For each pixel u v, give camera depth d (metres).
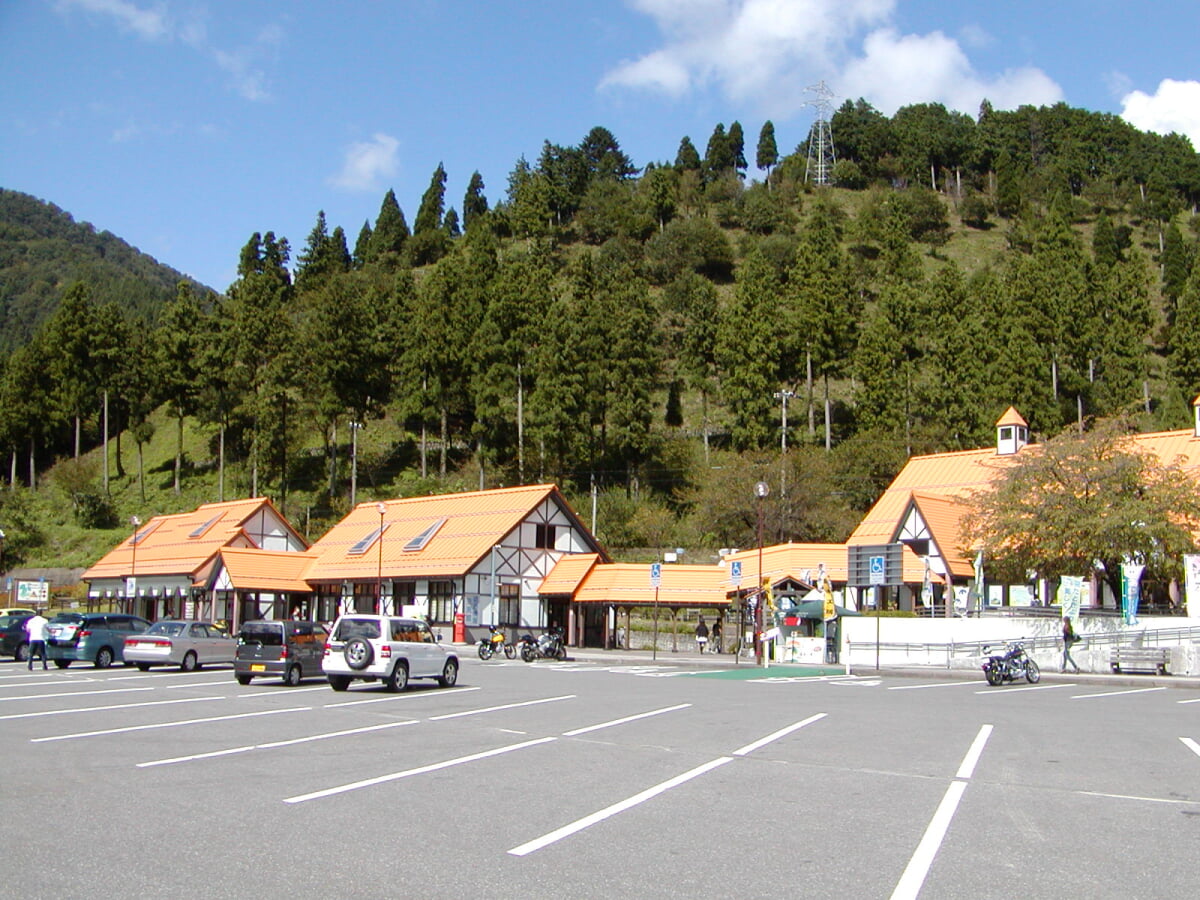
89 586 72.88
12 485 99.25
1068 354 83.12
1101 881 8.62
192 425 111.94
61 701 22.86
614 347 83.31
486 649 45.56
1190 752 16.39
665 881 8.45
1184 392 83.00
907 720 20.58
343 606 60.72
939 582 48.06
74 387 101.56
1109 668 35.78
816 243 120.25
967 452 56.66
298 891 8.05
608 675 34.06
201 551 65.12
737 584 46.56
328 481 96.06
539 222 156.12
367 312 100.62
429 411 89.19
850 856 9.38
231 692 25.92
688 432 99.38
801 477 71.50
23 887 8.11
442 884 8.28
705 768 14.26
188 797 11.80
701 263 147.00
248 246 143.50
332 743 16.47
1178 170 187.25
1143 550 39.12
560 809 11.34
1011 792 12.70
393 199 171.88
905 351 80.31
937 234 165.38
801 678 33.72
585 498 80.06
